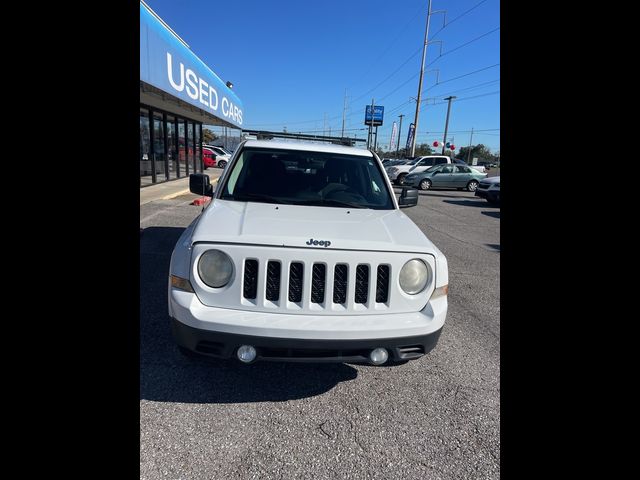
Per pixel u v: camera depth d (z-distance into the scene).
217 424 2.31
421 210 13.04
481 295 4.88
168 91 9.15
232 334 2.19
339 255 2.35
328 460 2.10
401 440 2.29
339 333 2.22
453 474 2.06
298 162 3.71
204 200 10.91
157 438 2.17
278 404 2.54
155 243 6.32
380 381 2.87
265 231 2.45
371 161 3.93
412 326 2.34
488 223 10.83
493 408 2.60
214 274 2.30
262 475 1.97
